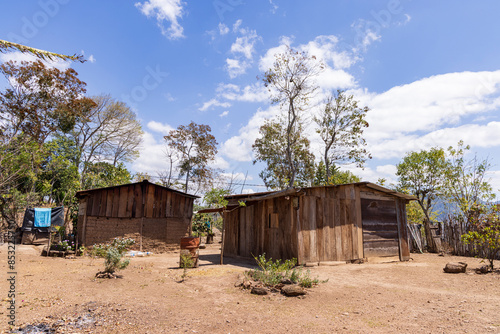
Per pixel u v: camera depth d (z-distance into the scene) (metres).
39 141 24.09
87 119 34.09
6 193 20.23
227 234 15.59
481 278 8.95
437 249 17.44
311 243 11.53
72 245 15.50
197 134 41.91
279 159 35.59
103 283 8.01
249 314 5.66
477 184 16.53
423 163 20.84
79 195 15.89
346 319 5.39
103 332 4.72
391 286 8.03
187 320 5.30
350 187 13.12
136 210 16.56
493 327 4.73
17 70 21.91
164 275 9.23
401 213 14.70
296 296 6.85
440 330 4.74
